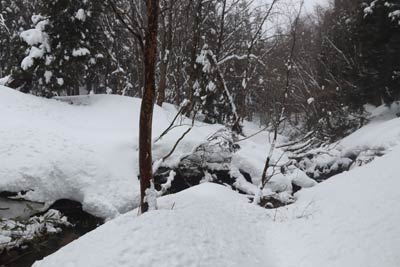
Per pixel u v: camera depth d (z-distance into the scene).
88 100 19.59
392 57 26.17
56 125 15.23
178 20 24.27
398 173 10.49
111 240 6.86
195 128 17.80
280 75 29.38
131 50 30.22
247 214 10.02
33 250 10.45
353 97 29.20
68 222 11.87
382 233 7.15
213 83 21.33
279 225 9.39
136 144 14.86
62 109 17.56
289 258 7.45
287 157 17.70
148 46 8.85
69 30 18.80
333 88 30.59
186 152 15.36
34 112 16.05
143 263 6.03
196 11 21.20
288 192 15.45
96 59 20.33
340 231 7.92
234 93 26.53
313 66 35.53
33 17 19.12
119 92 28.06
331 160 21.48
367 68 28.47
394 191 9.15
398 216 7.64
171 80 30.22
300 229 8.77
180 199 10.64
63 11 18.30
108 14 22.48
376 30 27.36
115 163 13.78
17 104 16.16
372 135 22.95
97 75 28.50
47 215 11.50
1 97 16.20
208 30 24.25
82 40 19.12
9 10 35.34
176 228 7.31
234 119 19.81
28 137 13.38
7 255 9.99
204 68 21.14
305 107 32.50
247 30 26.94
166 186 13.14
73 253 6.78
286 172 16.80
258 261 7.20
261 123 38.75
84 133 15.09
